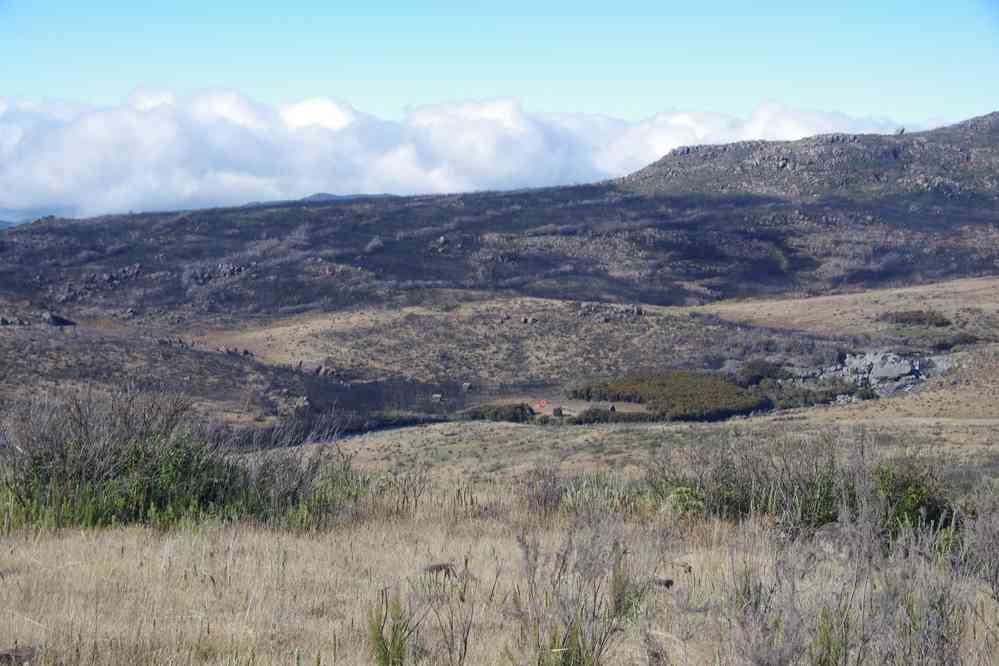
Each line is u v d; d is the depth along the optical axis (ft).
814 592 19.45
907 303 390.42
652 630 18.79
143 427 38.93
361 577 25.93
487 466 131.34
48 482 35.91
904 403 196.24
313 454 42.83
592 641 17.46
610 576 21.88
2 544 28.81
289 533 33.96
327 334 360.89
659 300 492.95
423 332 370.94
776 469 38.86
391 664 17.85
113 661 17.85
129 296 440.86
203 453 39.19
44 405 38.45
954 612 19.02
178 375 230.48
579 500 40.73
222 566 26.08
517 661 17.99
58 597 22.18
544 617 18.75
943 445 104.99
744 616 17.29
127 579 24.36
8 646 18.44
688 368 327.06
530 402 287.28
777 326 383.04
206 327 393.09
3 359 208.54
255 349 341.82
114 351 238.48
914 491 33.19
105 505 34.78
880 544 23.44
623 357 346.54
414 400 287.69
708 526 35.55
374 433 209.87
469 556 27.81
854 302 409.90
